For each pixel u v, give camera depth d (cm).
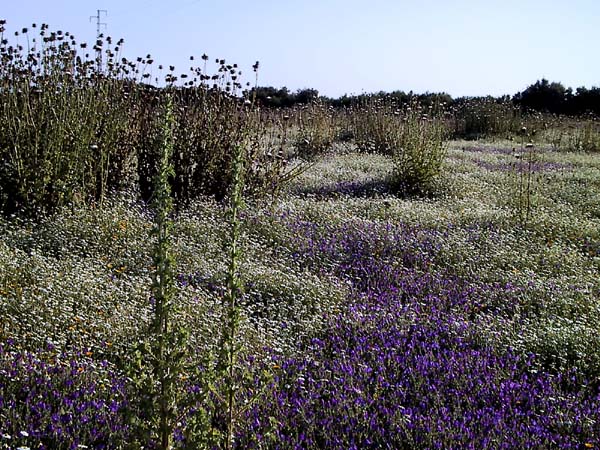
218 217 953
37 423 405
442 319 653
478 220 1037
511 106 2680
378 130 1839
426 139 1327
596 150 2116
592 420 464
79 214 891
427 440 429
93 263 736
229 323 345
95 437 397
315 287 710
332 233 928
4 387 440
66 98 979
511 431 445
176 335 321
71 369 474
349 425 442
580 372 550
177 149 1049
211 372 332
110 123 1012
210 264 753
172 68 1048
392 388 506
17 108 958
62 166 942
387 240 898
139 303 620
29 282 644
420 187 1284
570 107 3266
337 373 524
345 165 1559
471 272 800
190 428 320
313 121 1827
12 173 923
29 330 541
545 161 1792
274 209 1016
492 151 2030
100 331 557
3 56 963
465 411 473
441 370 541
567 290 730
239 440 411
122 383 459
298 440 423
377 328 618
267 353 543
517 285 750
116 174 1051
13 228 845
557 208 1155
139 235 835
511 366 548
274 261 802
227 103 1123
